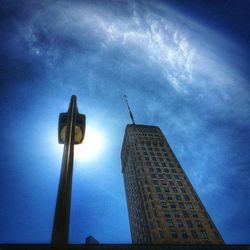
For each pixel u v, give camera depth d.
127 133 100.44
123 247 41.25
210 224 63.62
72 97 4.62
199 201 70.94
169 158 87.25
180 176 78.94
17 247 35.75
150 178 75.00
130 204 84.69
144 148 89.88
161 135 100.56
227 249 45.84
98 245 40.28
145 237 63.91
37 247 36.16
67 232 2.63
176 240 57.12
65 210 2.79
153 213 63.50
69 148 3.55
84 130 4.51
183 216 64.19
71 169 3.28
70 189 3.05
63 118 4.40
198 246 45.22
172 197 69.69
